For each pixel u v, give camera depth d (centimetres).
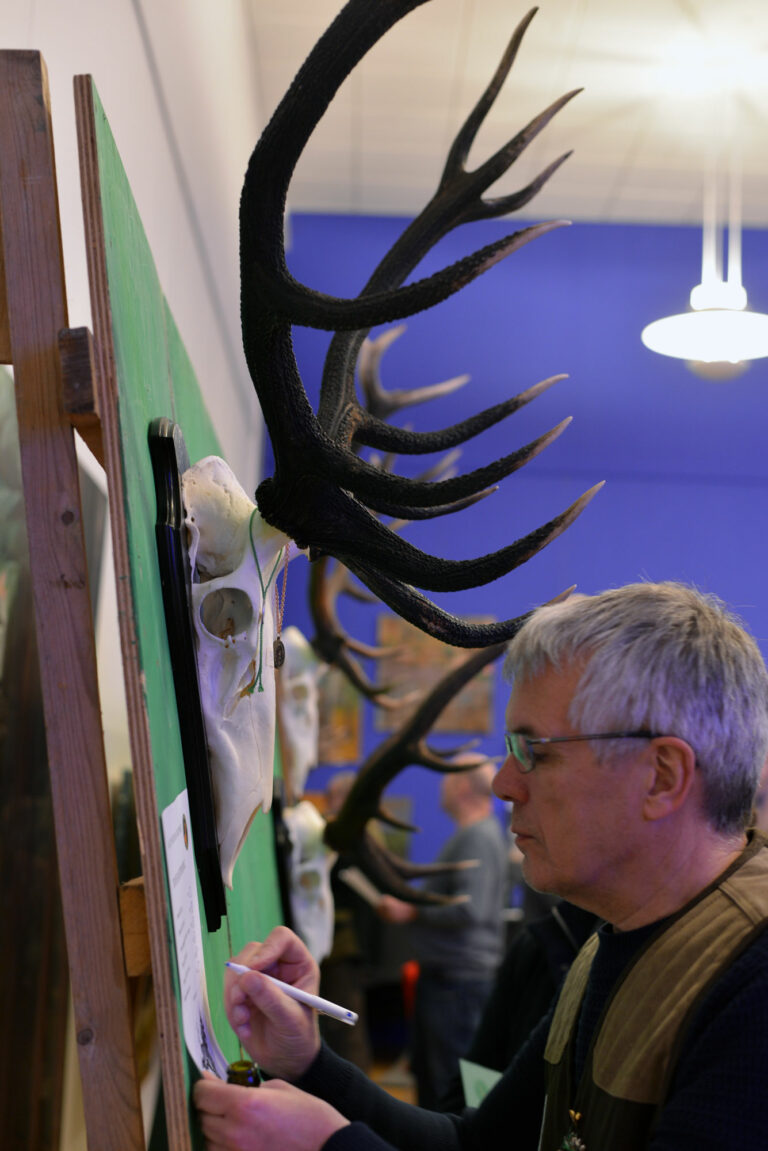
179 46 255
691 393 707
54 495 80
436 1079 400
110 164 90
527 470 704
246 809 107
